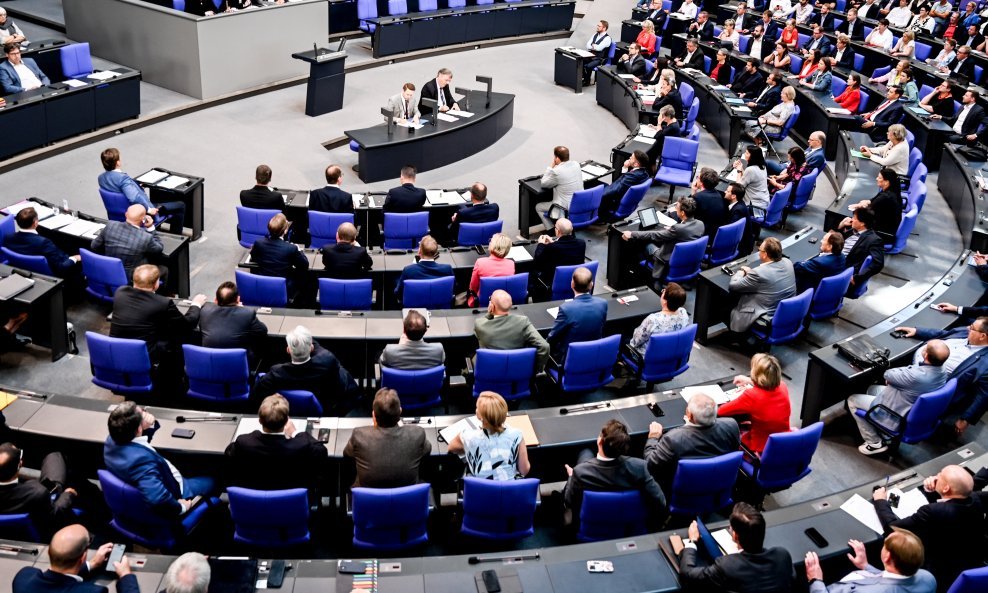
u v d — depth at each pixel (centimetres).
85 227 880
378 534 509
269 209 952
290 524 499
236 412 716
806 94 1495
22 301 729
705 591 446
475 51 1977
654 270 930
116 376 661
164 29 1450
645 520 521
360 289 788
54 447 569
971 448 587
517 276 805
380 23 1750
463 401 755
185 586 386
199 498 534
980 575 460
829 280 811
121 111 1341
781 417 602
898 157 1150
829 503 527
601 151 1450
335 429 572
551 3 2094
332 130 1423
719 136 1504
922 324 762
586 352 679
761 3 2152
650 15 2017
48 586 411
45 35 1673
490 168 1339
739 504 444
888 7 2009
